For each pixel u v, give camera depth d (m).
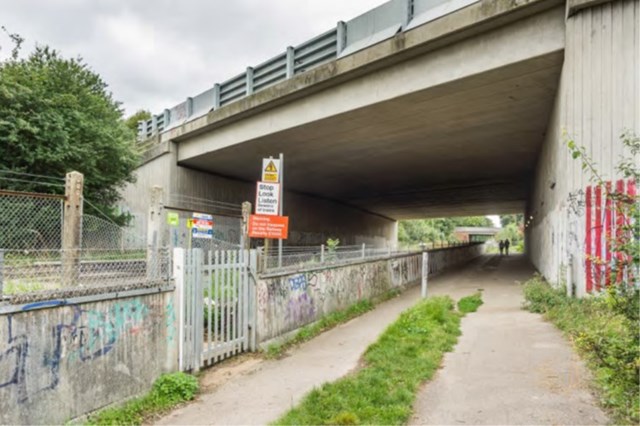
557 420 4.18
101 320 5.28
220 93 19.81
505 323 8.70
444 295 13.45
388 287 15.80
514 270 23.50
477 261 32.72
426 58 12.72
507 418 4.33
